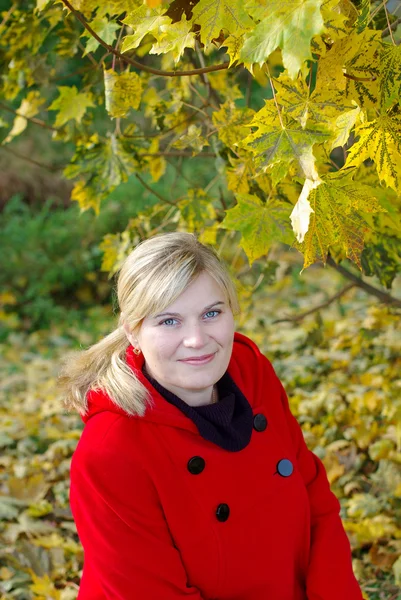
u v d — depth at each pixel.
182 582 1.69
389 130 1.58
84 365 1.83
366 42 1.54
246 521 1.74
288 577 1.80
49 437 3.86
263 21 1.42
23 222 8.43
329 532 1.89
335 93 1.57
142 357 1.81
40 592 2.61
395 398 3.34
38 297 7.39
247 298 2.96
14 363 5.92
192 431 1.71
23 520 3.08
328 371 4.16
